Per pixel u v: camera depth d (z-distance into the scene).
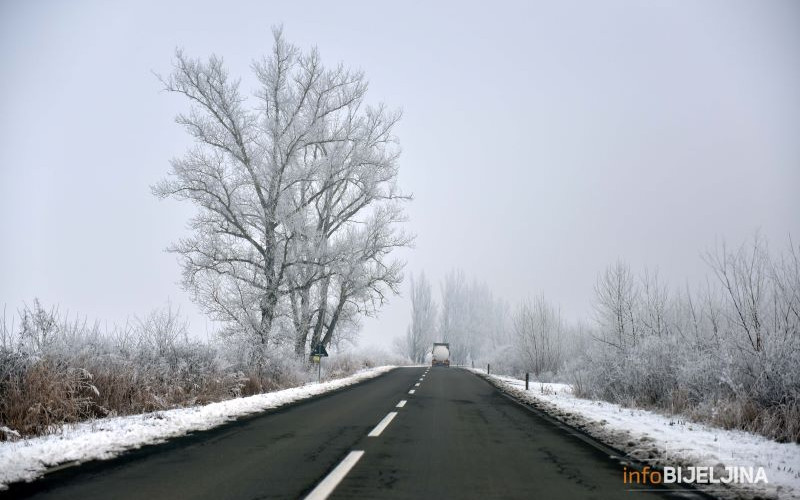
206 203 24.31
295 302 27.27
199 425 9.50
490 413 12.33
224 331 22.02
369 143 29.39
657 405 15.05
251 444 7.55
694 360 14.71
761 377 10.62
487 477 5.71
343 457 6.67
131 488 5.04
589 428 9.98
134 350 13.57
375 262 29.95
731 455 7.19
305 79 26.81
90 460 6.32
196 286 23.28
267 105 27.38
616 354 18.69
